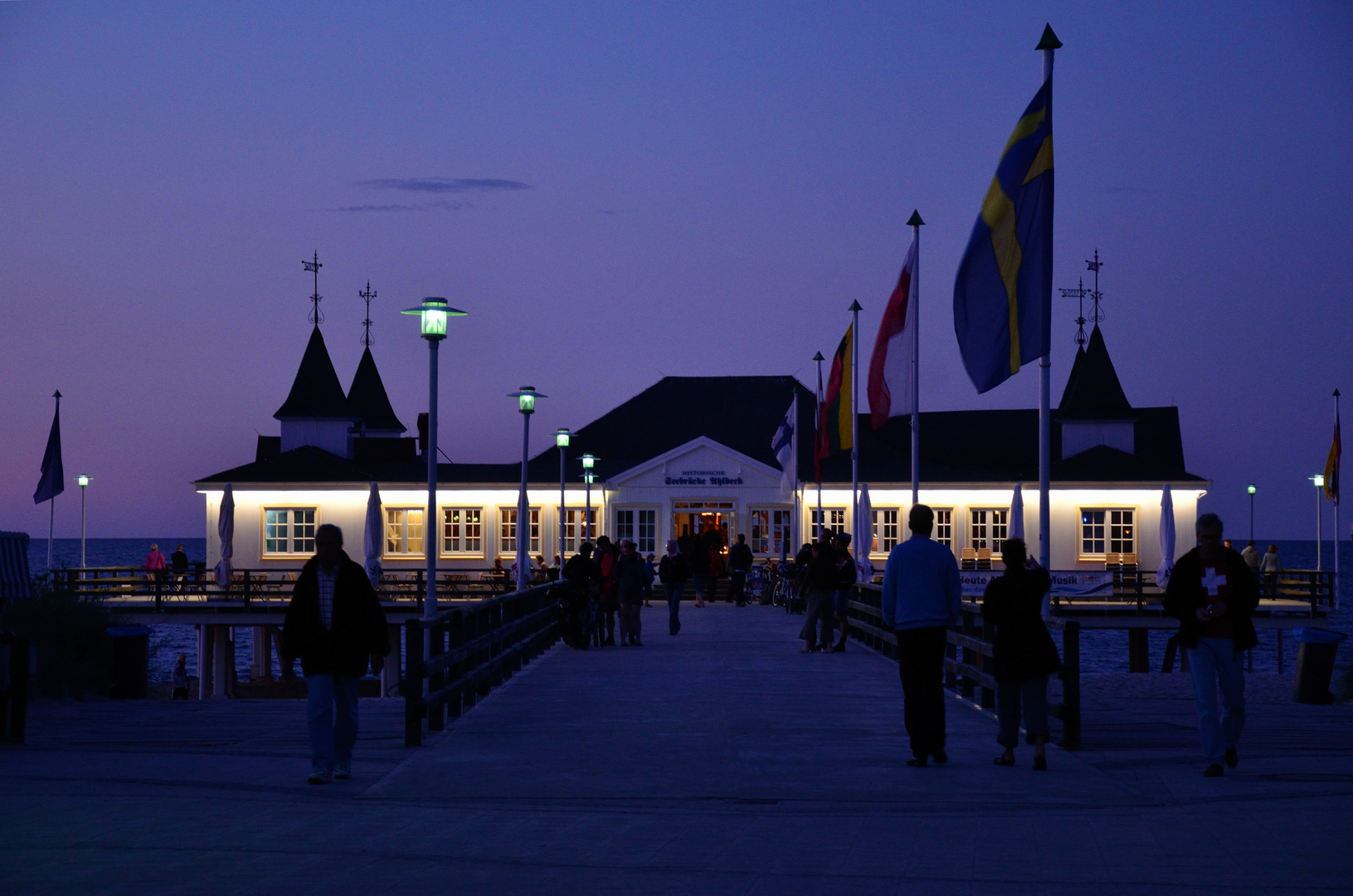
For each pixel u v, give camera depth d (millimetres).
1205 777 10312
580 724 13500
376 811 8828
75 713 15367
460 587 42688
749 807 9188
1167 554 36906
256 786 9758
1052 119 16000
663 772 10625
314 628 9930
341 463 48031
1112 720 14148
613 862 7270
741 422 58031
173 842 7676
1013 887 6652
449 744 12141
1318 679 19047
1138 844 7750
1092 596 35875
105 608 21453
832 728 13180
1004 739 10969
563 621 23984
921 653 10953
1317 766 10844
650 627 30281
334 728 10195
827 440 32562
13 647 12117
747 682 17656
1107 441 49844
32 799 9094
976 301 16234
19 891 6477
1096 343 50844
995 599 10891
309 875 6855
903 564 11016
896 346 24812
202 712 15422
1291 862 7223
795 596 36531
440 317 18234
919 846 7711
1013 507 37562
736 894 6504
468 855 7418
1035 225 15938
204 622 36750
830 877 6898
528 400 31094
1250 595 10430
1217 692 10680
